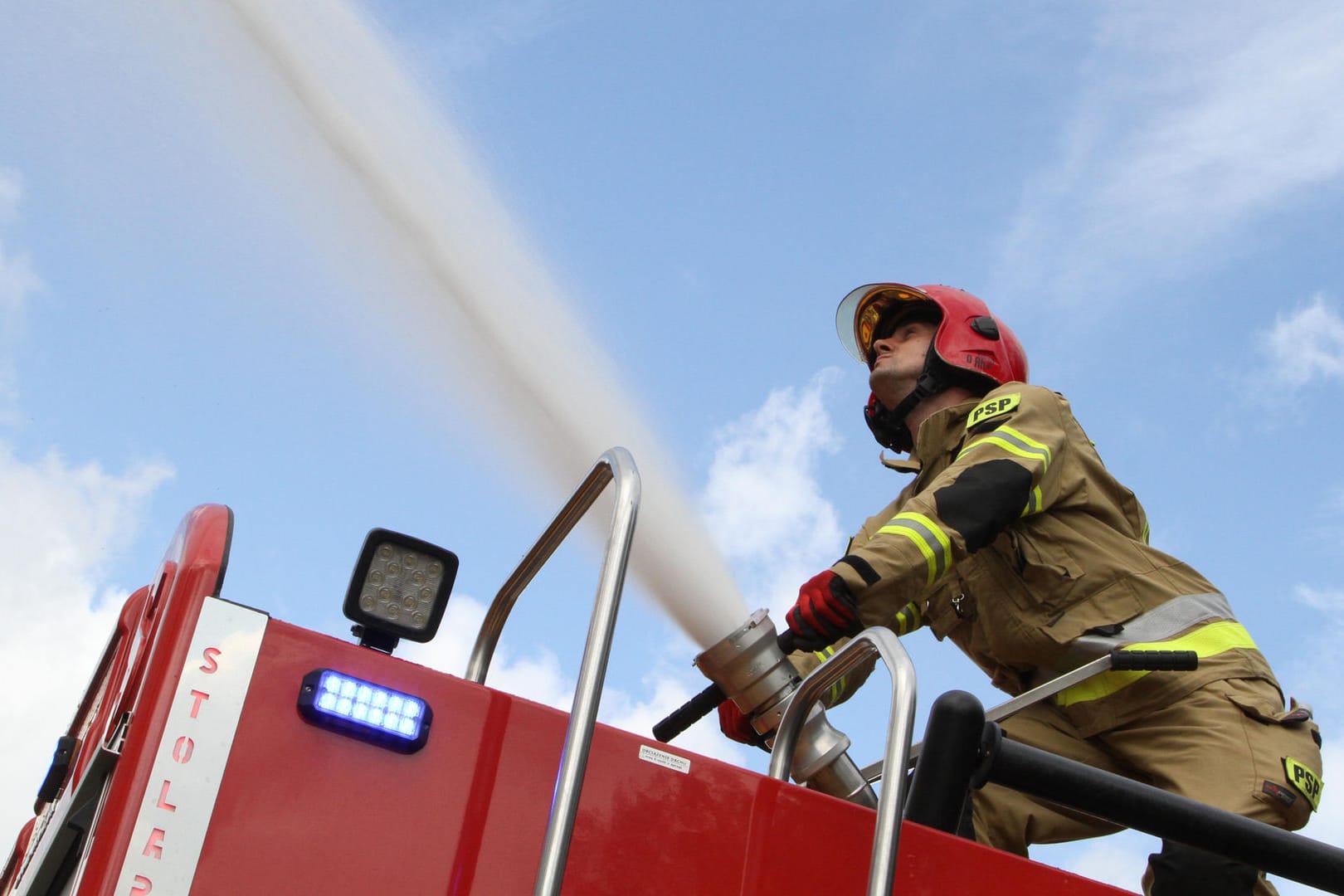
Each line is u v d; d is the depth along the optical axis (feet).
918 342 11.94
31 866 6.16
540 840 5.66
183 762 5.27
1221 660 9.35
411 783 5.55
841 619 8.32
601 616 5.36
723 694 8.70
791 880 6.02
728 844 6.00
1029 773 6.93
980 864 6.43
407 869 5.42
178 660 5.39
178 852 5.15
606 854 5.80
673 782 6.02
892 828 5.56
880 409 12.17
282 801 5.35
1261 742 8.95
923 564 8.59
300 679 5.53
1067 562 9.70
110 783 5.30
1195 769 8.98
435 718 5.68
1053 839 10.03
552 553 6.89
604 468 6.01
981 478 9.11
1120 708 9.39
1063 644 9.61
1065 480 9.84
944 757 6.79
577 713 5.18
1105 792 7.02
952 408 10.37
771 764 7.24
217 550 5.66
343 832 5.39
